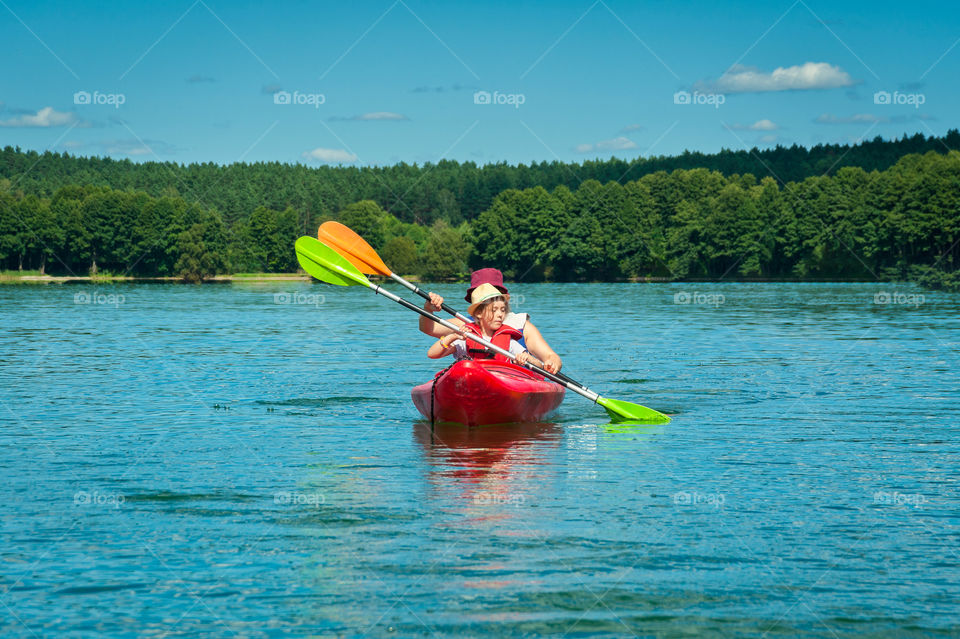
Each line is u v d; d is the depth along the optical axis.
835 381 10.50
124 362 12.84
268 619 3.31
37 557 3.97
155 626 3.26
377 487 5.23
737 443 6.69
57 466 5.83
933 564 3.88
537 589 3.58
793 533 4.31
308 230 95.88
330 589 3.59
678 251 78.25
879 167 104.31
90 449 6.42
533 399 7.65
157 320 23.86
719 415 8.08
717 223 76.38
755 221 75.94
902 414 8.05
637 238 78.56
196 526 4.42
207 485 5.29
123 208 81.00
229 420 7.78
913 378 10.76
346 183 121.81
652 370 11.74
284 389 9.90
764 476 5.54
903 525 4.45
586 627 3.24
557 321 23.02
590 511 4.69
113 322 22.94
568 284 75.12
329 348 15.17
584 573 3.76
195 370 11.79
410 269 82.31
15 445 6.57
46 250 82.00
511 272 82.19
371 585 3.62
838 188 74.81
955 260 69.50
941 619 3.32
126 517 4.59
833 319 23.12
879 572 3.78
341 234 9.30
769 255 75.88
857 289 50.94
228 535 4.27
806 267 75.75
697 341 16.55
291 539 4.21
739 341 16.50
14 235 81.44
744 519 4.54
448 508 4.74
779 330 19.31
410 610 3.38
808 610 3.39
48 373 11.45
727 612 3.38
